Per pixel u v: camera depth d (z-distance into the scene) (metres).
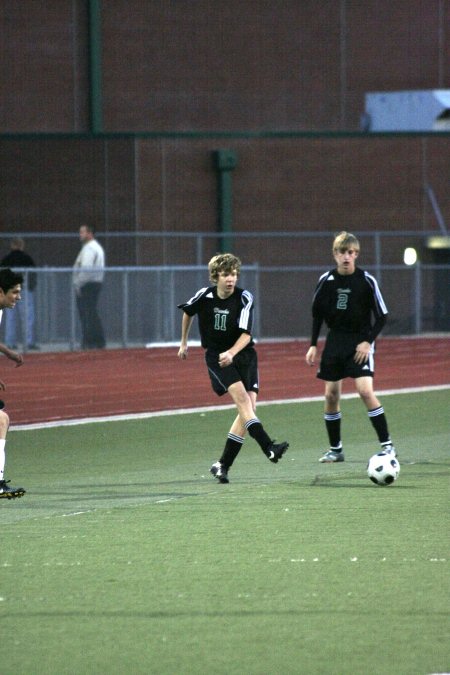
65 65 80.31
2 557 19.20
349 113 85.69
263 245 75.06
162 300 65.25
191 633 15.13
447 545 19.92
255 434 26.03
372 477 25.89
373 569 18.27
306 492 25.23
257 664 13.95
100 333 63.91
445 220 78.25
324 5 85.12
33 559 19.08
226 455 26.67
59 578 17.84
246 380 26.73
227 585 17.38
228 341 26.42
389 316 73.69
